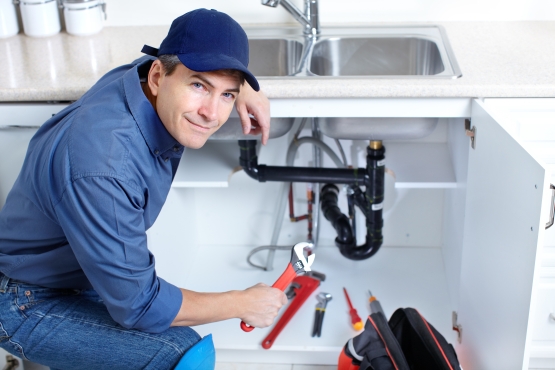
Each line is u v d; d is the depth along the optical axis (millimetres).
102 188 1119
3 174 1807
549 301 1718
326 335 1964
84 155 1130
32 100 1681
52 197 1157
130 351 1334
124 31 2137
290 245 2316
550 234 1634
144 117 1186
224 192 2365
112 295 1201
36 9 2037
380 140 1815
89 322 1357
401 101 1647
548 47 1846
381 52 2039
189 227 2305
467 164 1780
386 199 2338
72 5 2041
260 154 2279
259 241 2447
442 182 1924
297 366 1972
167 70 1137
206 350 1332
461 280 1837
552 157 1630
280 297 1390
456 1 2092
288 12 2023
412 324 1702
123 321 1236
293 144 2080
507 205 1391
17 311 1355
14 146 1765
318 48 2004
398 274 2254
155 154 1236
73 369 1395
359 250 2135
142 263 1207
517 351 1390
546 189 1199
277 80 1672
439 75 1660
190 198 2305
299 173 1981
